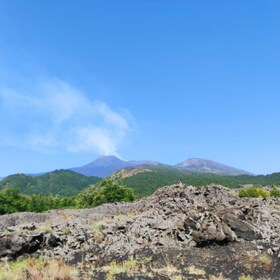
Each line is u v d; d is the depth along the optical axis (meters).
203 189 32.44
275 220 23.16
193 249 19.23
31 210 63.62
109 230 22.08
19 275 15.59
